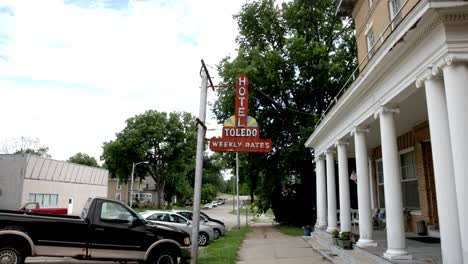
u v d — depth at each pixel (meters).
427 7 6.16
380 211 17.08
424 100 10.05
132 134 69.12
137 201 86.25
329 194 16.36
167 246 10.45
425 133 12.88
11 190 33.16
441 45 6.50
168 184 80.19
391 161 8.92
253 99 29.70
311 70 28.98
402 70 8.06
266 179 30.78
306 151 27.78
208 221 21.42
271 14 31.75
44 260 11.84
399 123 13.17
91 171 46.22
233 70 28.42
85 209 10.41
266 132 30.50
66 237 9.59
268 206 32.59
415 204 14.30
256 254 13.96
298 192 31.48
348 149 19.31
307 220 30.66
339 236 13.09
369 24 15.49
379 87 9.35
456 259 6.32
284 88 29.53
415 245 10.69
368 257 9.77
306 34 31.70
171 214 17.73
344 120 12.90
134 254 10.09
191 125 73.50
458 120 6.20
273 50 29.52
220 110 31.47
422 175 13.32
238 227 29.53
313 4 31.28
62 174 39.47
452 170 6.64
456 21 6.31
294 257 13.01
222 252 13.95
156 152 72.19
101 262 11.65
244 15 32.28
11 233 9.01
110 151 69.56
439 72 6.75
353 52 30.80
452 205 6.51
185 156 72.44
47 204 36.66
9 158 33.69
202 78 11.89
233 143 15.02
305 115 30.52
